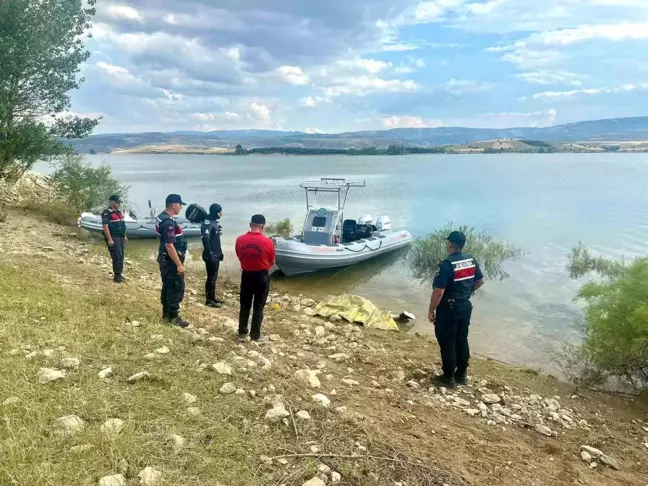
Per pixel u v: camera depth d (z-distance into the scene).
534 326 9.70
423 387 6.30
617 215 25.05
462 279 6.21
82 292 7.71
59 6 17.73
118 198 9.51
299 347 7.23
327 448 3.81
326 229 15.12
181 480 3.04
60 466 2.93
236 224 22.72
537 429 5.35
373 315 9.59
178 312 6.79
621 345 6.96
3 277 7.43
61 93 18.64
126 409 3.78
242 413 4.11
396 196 35.94
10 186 20.09
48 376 4.05
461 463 4.16
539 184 45.69
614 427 5.71
